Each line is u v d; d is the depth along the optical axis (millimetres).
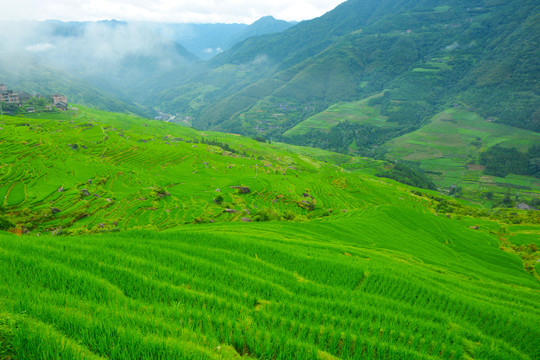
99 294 14156
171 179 160250
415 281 28359
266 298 18438
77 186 114438
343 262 30391
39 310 10820
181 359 9641
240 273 21547
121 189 126125
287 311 16500
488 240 100562
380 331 16219
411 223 94625
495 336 20125
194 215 104125
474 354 16344
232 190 146250
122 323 11461
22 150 140000
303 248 40375
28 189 104688
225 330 12992
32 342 8719
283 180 179000
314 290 21453
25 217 84625
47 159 138500
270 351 11922
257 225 65875
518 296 36562
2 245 19203
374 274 27250
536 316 24797
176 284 18203
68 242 23094
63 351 8672
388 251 54656
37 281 14328
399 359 13664
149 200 113938
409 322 17891
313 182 194250
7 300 11203
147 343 9922
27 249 19094
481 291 33719
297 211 139875
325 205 155250
